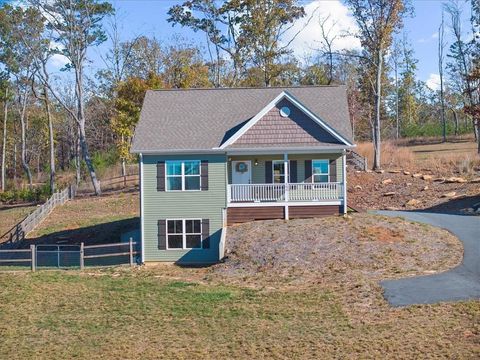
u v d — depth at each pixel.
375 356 15.01
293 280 22.84
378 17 46.66
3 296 23.00
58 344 17.64
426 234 26.25
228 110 32.97
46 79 54.62
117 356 16.38
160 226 29.58
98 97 66.38
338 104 33.19
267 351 16.00
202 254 29.45
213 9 55.88
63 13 52.53
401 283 20.75
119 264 29.33
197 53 61.19
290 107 30.42
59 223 40.72
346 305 19.27
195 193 29.66
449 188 37.94
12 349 17.39
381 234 26.22
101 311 20.72
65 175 74.00
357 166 46.59
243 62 56.84
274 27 55.44
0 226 43.97
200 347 16.67
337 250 24.83
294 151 30.34
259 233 27.75
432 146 65.25
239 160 32.25
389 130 85.44
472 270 21.50
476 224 28.38
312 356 15.41
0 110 78.69
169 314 19.89
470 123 82.12
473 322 16.41
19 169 85.94
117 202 46.38
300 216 30.30
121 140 55.19
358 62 61.97
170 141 30.20
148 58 60.56
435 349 15.02
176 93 34.59
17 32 53.47
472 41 56.38
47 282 24.91
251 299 20.89
